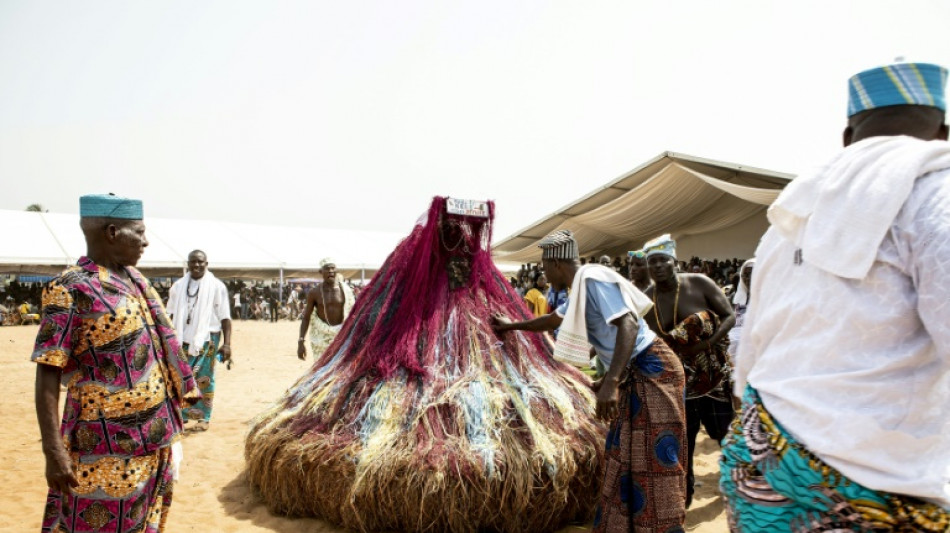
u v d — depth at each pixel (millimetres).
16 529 4168
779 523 1767
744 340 2061
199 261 6926
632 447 3465
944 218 1511
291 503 4324
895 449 1571
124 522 2709
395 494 3824
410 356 4492
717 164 16672
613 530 3453
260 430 4656
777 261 1899
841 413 1612
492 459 3828
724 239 23328
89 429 2691
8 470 5398
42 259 26625
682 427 3494
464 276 4980
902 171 1603
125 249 2885
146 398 2791
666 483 3400
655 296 4719
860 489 1592
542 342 5051
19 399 8516
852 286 1651
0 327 24781
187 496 4840
